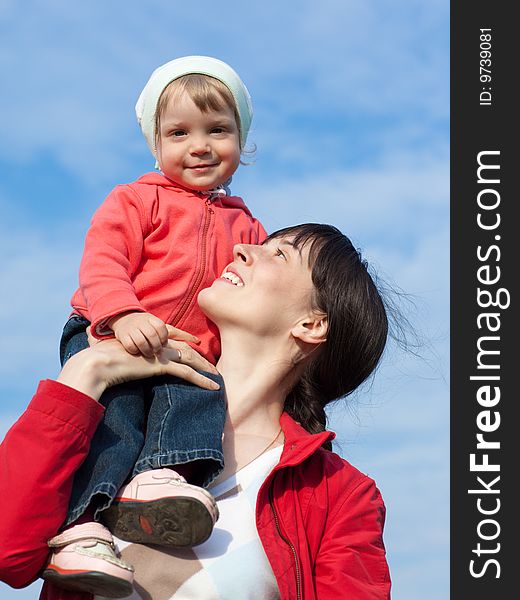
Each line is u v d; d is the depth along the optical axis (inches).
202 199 93.6
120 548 81.7
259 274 89.1
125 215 90.5
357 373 93.6
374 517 87.3
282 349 89.4
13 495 79.2
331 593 83.7
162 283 89.5
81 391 81.5
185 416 84.0
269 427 88.6
